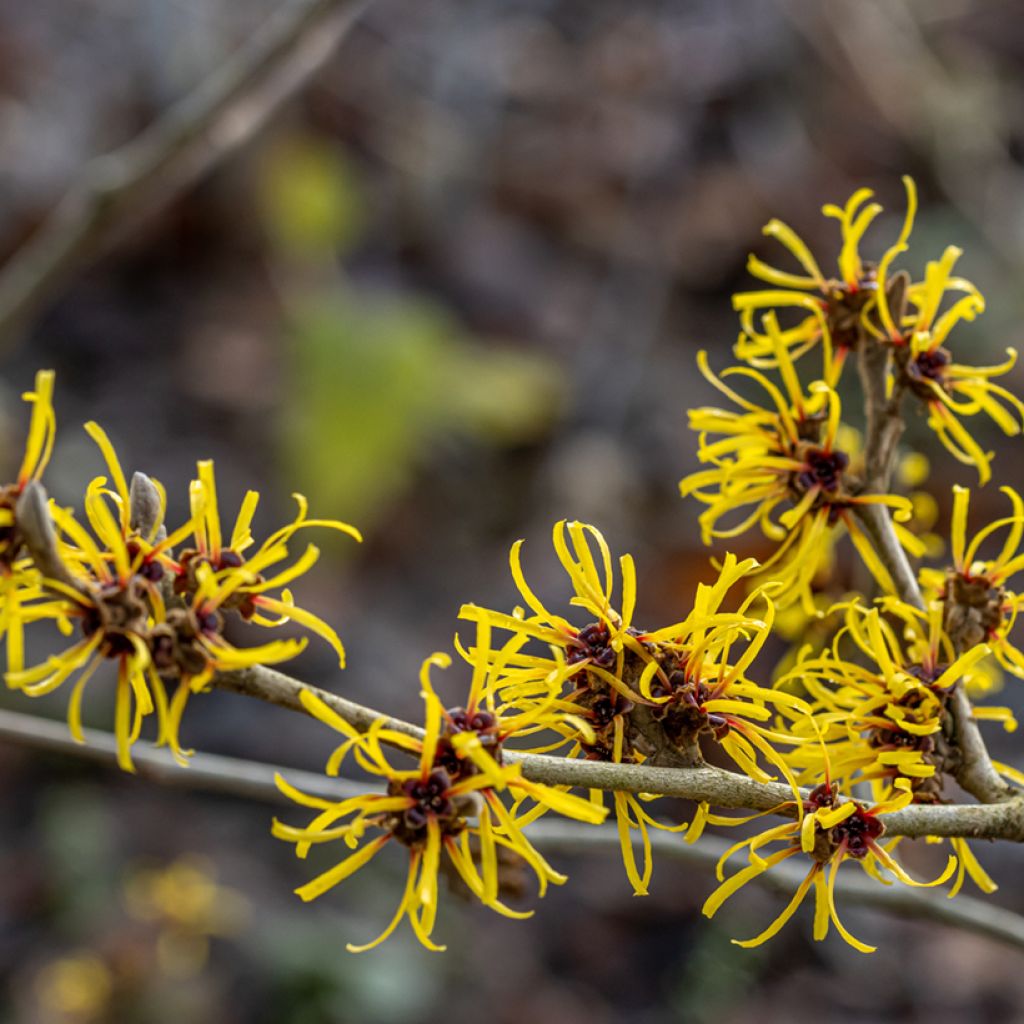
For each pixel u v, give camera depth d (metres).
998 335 5.65
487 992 4.28
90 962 4.13
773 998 4.21
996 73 7.23
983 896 4.23
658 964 4.34
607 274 6.21
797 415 1.33
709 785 1.05
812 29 6.80
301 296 5.75
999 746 4.48
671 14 7.05
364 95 6.43
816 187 6.47
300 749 4.52
